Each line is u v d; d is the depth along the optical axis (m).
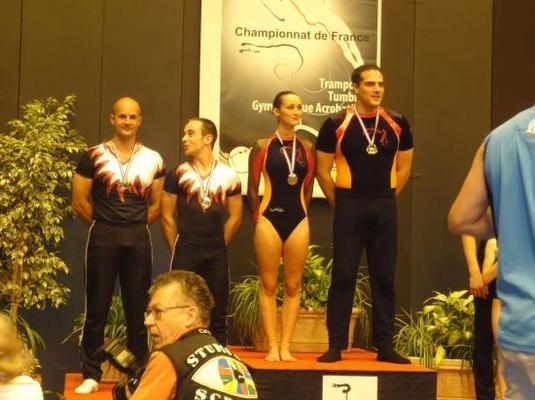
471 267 5.65
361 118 5.43
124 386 3.11
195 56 6.75
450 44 6.99
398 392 5.11
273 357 5.39
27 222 6.00
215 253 5.56
